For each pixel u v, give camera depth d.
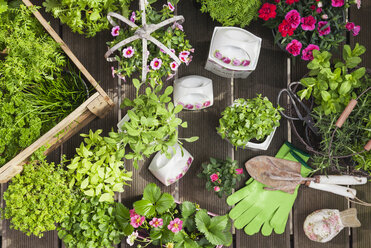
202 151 1.74
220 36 1.52
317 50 1.44
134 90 1.74
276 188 1.71
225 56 1.54
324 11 1.50
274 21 1.57
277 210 1.74
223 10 1.54
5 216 1.47
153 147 1.41
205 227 1.50
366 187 1.73
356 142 1.48
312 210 1.77
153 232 1.51
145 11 1.42
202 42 1.75
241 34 1.53
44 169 1.46
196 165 1.74
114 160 1.49
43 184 1.45
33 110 1.40
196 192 1.74
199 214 1.51
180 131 1.74
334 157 1.44
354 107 1.47
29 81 1.42
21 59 1.37
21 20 1.42
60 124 1.41
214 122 1.75
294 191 1.74
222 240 1.49
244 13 1.57
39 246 1.69
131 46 1.42
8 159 1.45
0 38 1.36
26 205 1.44
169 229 1.47
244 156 1.76
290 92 1.61
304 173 1.75
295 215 1.77
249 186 1.74
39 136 1.45
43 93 1.49
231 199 1.72
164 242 1.51
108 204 1.55
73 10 1.47
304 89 1.51
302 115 1.68
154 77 1.49
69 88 1.51
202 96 1.61
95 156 1.50
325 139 1.49
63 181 1.47
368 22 1.79
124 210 1.54
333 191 1.71
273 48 1.77
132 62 1.45
